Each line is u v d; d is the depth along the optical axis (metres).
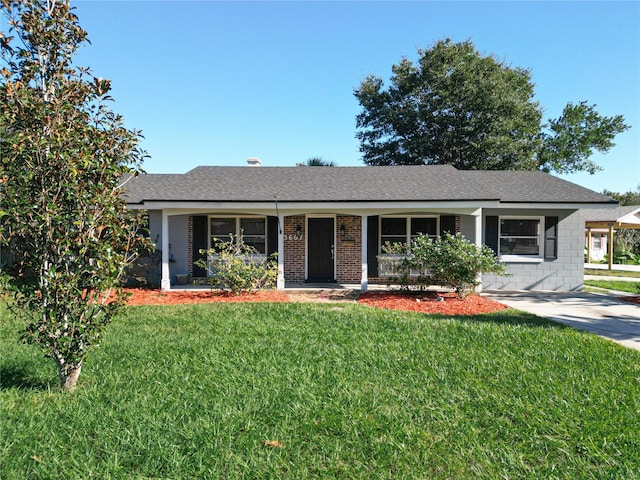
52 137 3.73
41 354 5.39
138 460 2.86
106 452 2.96
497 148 28.02
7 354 5.39
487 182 15.04
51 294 3.83
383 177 15.02
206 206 12.29
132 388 4.19
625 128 32.44
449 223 14.02
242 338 6.30
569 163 34.06
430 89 30.80
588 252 27.91
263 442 3.13
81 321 4.10
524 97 32.03
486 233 13.74
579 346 6.00
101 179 4.10
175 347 5.73
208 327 7.11
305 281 14.40
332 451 3.01
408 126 31.22
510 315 8.75
